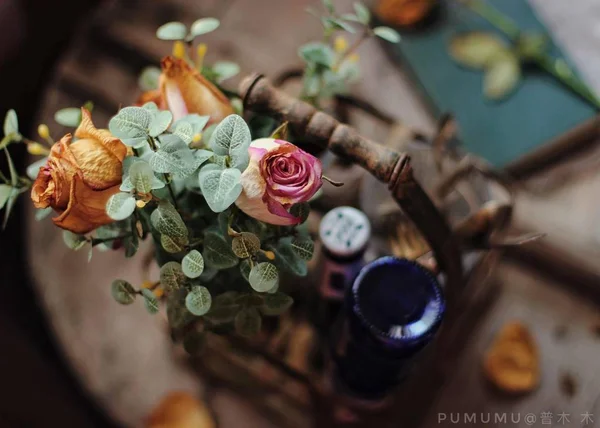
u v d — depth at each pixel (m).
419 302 0.39
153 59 0.60
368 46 0.60
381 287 0.40
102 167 0.34
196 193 0.38
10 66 0.83
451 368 0.54
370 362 0.42
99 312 0.56
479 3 0.61
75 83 0.60
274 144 0.34
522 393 0.53
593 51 0.60
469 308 0.52
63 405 0.73
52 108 0.59
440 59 0.60
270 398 0.53
